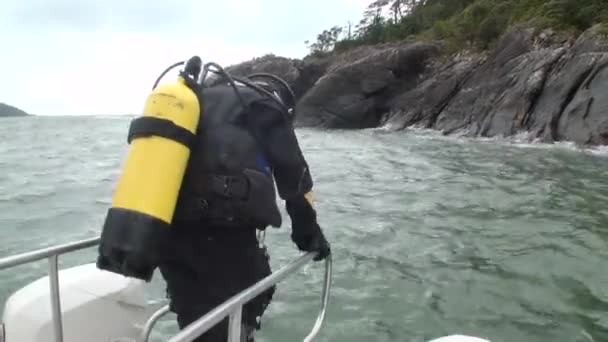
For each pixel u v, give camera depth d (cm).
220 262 193
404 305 499
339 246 686
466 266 607
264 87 208
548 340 431
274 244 681
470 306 497
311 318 468
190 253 191
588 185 1126
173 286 202
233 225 185
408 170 1423
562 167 1442
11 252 652
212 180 180
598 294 521
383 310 487
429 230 763
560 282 555
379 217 847
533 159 1653
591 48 2459
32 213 856
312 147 2275
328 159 1734
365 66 4469
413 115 3806
